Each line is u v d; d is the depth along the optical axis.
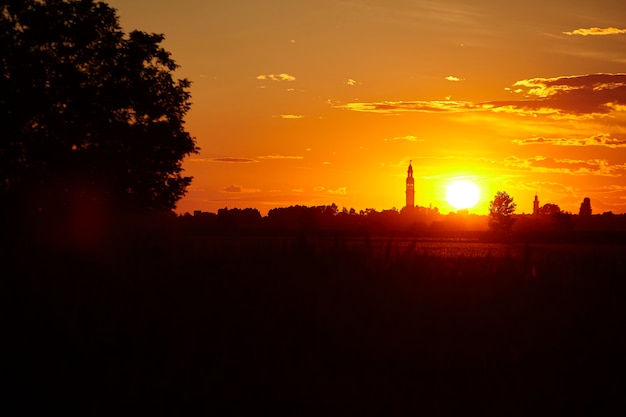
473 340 16.59
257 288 19.41
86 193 49.22
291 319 17.45
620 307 18.84
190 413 13.05
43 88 50.12
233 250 22.55
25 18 51.47
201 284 19.69
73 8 54.22
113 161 49.97
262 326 16.66
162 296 18.69
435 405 13.33
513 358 15.73
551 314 18.27
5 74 49.56
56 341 15.66
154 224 33.22
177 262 21.83
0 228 43.66
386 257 21.86
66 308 17.17
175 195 52.66
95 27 54.12
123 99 53.16
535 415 13.09
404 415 13.05
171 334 16.17
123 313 17.30
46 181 48.41
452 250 34.00
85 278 20.19
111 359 14.95
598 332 17.11
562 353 15.96
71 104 51.03
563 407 13.32
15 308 17.06
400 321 17.42
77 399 13.52
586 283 20.80
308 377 14.34
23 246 22.97
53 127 49.94
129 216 48.34
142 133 52.38
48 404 13.38
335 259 21.42
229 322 16.94
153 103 54.19
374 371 14.80
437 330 17.16
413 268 21.53
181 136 53.91
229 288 19.23
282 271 20.47
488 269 22.22
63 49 52.84
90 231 37.22
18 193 47.34
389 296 19.03
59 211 47.38
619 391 14.10
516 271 22.28
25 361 14.84
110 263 21.31
